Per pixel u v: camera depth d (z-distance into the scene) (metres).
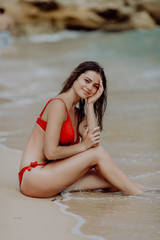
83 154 4.50
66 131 4.58
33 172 4.47
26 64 16.34
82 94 4.60
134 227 3.73
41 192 4.45
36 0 26.27
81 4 27.34
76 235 3.53
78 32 27.72
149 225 3.77
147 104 9.35
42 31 26.73
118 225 3.77
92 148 4.55
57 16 27.00
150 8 29.25
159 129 7.32
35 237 3.45
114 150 6.21
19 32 26.19
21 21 26.27
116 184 4.59
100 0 27.58
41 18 26.73
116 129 7.38
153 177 5.13
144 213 4.06
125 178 4.61
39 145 4.64
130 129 7.35
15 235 3.48
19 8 26.20
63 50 20.64
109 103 9.55
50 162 4.64
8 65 16.14
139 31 27.73
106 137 6.91
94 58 17.72
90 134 4.52
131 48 20.70
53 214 3.99
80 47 21.59
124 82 12.30
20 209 4.10
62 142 4.64
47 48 21.52
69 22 27.41
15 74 14.02
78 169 4.47
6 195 4.51
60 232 3.57
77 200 4.44
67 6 27.06
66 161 4.50
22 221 3.79
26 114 8.62
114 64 16.00
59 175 4.44
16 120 8.10
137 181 5.00
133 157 5.90
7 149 6.30
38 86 11.88
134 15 28.47
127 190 4.61
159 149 6.23
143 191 4.65
